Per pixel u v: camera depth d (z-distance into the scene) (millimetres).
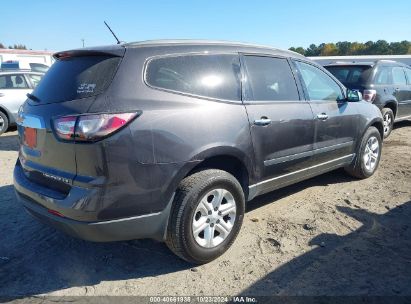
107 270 3180
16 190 3324
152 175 2795
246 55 3672
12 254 3428
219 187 3197
